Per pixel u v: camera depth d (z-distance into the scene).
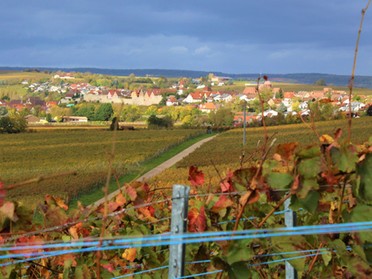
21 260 3.07
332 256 2.66
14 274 3.07
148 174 69.44
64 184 59.88
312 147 2.41
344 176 2.48
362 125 103.94
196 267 2.93
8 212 2.67
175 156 94.81
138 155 91.62
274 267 3.14
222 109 147.25
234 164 70.19
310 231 2.54
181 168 73.88
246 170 2.49
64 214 3.38
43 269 3.41
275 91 191.62
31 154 101.69
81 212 3.53
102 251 3.43
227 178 2.77
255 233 2.56
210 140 110.31
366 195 2.46
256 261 2.77
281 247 2.56
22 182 2.36
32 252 3.00
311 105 2.68
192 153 90.94
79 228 3.41
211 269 2.56
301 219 3.30
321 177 2.47
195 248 3.03
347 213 2.54
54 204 3.52
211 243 3.08
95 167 84.19
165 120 151.50
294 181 2.41
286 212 2.99
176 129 142.75
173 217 2.39
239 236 2.47
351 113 2.52
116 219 3.51
